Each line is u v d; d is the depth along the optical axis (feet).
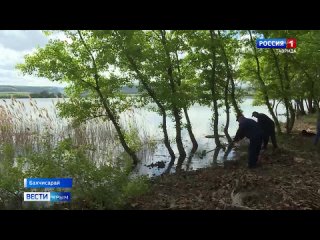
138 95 52.54
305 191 27.32
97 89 49.78
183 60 57.52
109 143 57.67
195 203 27.32
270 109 64.34
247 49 61.31
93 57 48.60
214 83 60.29
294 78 65.41
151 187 33.47
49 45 47.70
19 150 47.14
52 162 26.86
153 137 66.74
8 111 60.03
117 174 27.37
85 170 26.27
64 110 49.90
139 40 50.42
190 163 50.06
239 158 48.70
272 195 27.07
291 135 62.44
